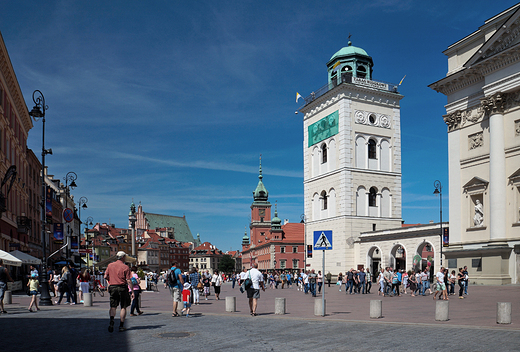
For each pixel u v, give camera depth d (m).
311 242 72.75
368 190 67.19
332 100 69.62
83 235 166.62
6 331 14.57
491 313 19.12
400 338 12.40
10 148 46.78
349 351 10.67
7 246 44.53
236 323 16.31
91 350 11.14
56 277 35.41
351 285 40.44
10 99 45.56
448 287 34.50
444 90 46.62
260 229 172.50
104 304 28.38
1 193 38.38
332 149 69.19
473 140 43.47
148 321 17.20
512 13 38.81
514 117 38.84
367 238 62.59
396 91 71.31
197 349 11.12
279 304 19.69
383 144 69.75
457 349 10.68
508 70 39.00
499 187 39.16
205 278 38.75
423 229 52.41
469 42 44.75
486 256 39.66
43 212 28.33
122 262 14.64
